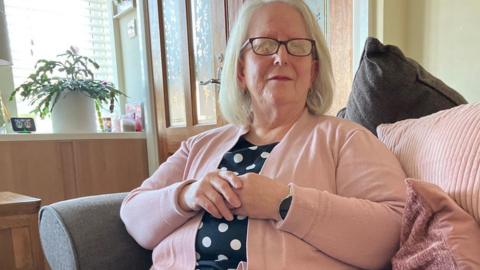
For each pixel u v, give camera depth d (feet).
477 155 1.85
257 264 2.31
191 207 2.69
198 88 6.96
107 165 7.25
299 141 2.84
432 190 1.79
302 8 3.06
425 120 2.55
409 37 5.12
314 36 3.10
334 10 5.38
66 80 6.87
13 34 7.23
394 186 2.36
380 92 3.10
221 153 3.17
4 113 6.66
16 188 6.14
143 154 7.95
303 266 2.27
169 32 7.52
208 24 6.52
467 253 1.62
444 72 4.80
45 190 6.43
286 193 2.36
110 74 9.00
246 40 3.12
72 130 6.88
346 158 2.59
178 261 2.75
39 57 7.64
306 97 3.16
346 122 2.85
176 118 7.61
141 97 8.37
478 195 1.75
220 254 2.56
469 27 4.49
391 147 2.72
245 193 2.41
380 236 2.21
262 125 3.19
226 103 3.43
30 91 6.61
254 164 2.89
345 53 5.27
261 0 3.11
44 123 7.63
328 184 2.59
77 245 2.88
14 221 3.49
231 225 2.56
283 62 2.89
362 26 5.01
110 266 3.00
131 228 3.07
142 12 7.93
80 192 6.86
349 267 2.33
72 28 8.23
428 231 1.80
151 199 2.98
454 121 2.20
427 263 1.75
